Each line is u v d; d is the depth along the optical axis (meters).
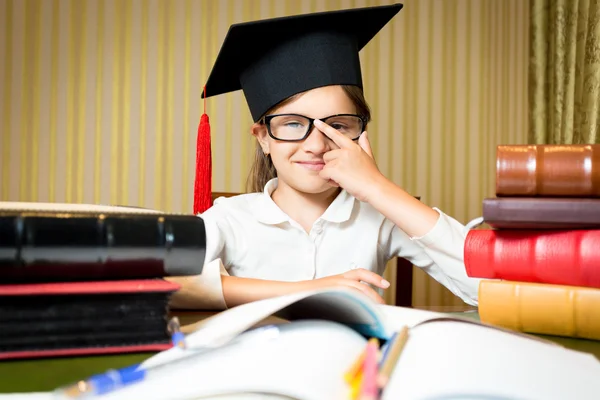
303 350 0.43
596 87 2.97
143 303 0.50
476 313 0.82
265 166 1.51
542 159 0.64
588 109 3.00
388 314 0.56
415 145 3.86
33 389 0.39
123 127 3.61
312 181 1.15
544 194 0.64
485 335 0.45
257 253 1.27
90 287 0.47
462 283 0.97
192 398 0.36
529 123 3.42
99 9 3.60
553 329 0.65
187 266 0.52
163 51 3.64
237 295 0.83
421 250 1.28
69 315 0.48
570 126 3.14
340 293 0.49
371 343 0.38
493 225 0.65
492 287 0.67
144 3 3.63
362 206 1.31
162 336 0.50
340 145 1.05
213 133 3.66
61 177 3.58
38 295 0.46
